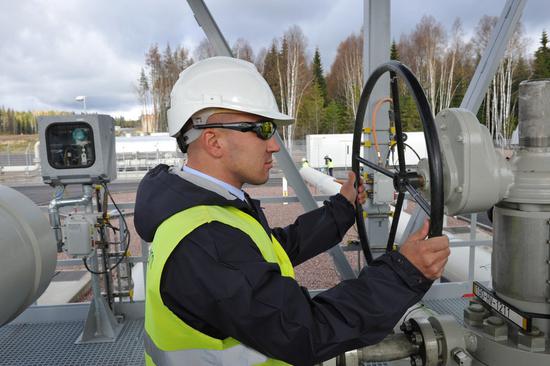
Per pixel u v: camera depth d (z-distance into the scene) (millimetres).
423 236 935
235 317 791
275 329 802
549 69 18203
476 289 1407
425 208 1074
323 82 30219
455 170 1094
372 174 2799
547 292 1143
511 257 1191
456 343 1221
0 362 2455
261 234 957
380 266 914
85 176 2627
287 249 1342
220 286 789
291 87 21938
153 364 904
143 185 968
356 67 24734
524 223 1156
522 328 1168
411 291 880
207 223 845
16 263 1444
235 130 959
